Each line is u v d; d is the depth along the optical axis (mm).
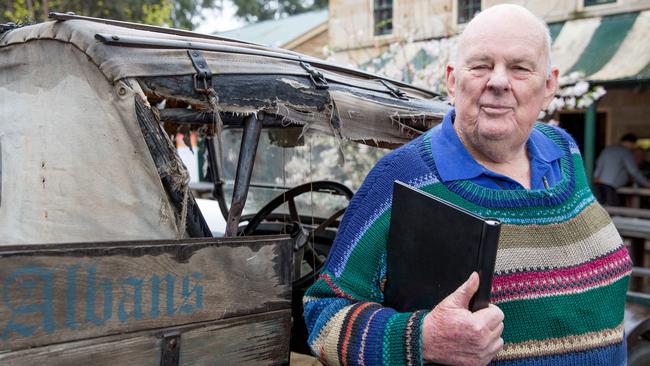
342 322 1350
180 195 1433
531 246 1378
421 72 6117
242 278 1452
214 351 1403
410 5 8289
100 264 1221
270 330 1510
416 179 1439
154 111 1445
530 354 1352
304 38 11000
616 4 6781
